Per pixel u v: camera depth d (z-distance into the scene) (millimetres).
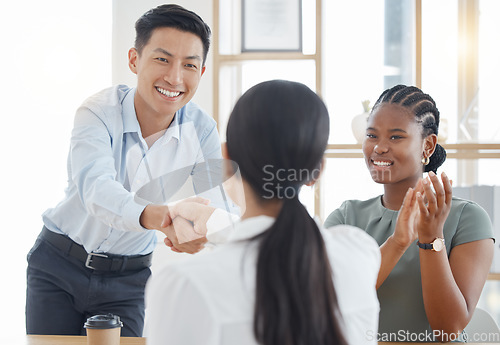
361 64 3777
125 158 2303
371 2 3777
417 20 3535
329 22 3797
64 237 2230
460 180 3617
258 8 3660
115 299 2264
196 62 2201
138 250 2277
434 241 1616
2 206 4066
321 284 944
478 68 3674
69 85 4078
